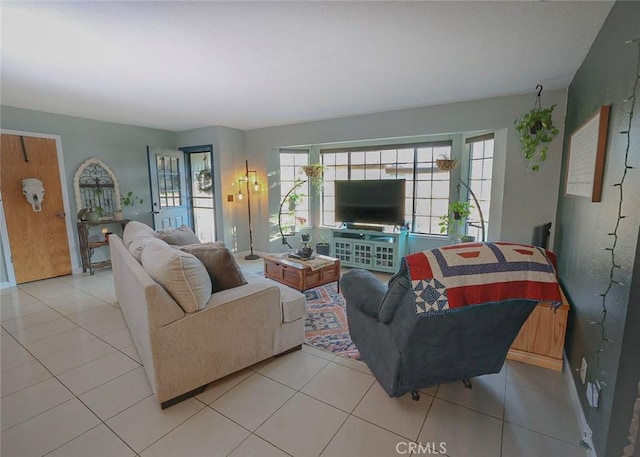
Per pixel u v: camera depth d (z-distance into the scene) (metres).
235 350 2.17
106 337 2.78
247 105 3.82
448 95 3.35
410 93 3.30
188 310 1.95
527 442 1.66
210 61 2.43
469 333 1.66
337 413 1.87
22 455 1.60
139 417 1.85
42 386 2.13
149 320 1.80
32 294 3.82
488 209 4.06
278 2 1.63
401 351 1.71
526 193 3.32
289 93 3.30
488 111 3.46
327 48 2.20
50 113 4.26
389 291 1.71
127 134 5.08
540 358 2.32
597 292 1.65
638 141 1.23
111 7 1.67
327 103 3.69
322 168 5.26
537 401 1.97
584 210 2.00
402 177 4.92
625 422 1.30
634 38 1.34
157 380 1.86
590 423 1.60
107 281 4.31
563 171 2.95
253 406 1.94
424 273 1.48
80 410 1.91
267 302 2.31
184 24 1.86
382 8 1.70
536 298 1.44
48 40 2.06
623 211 1.36
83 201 4.66
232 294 2.20
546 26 1.88
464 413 1.87
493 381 2.16
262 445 1.65
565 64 2.45
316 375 2.24
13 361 2.43
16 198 4.08
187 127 5.38
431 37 2.04
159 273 1.97
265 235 5.63
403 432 1.73
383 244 4.55
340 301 3.60
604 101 1.76
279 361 2.42
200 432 1.74
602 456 1.41
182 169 5.70
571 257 2.33
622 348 1.29
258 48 2.20
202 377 2.03
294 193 5.69
